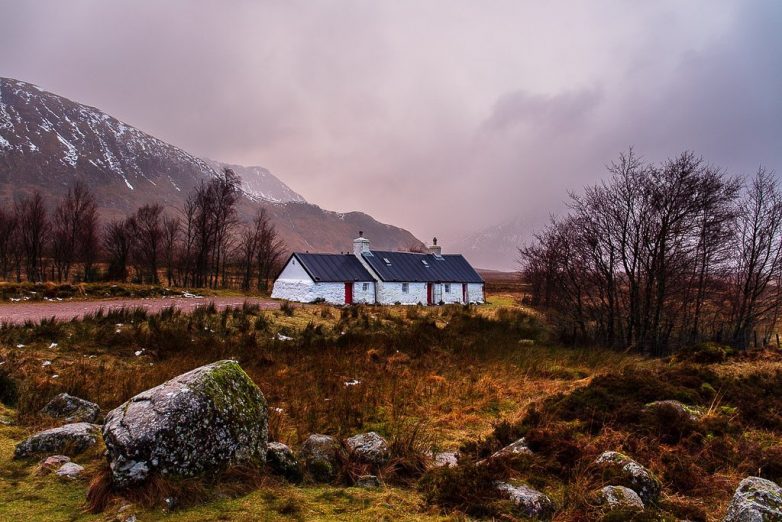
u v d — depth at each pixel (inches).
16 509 195.5
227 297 1590.8
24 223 2352.4
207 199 2378.2
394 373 592.7
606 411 385.7
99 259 2768.2
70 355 549.0
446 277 2085.4
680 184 1050.7
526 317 1238.3
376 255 1983.3
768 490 201.3
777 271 1190.9
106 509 198.1
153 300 1250.6
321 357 656.4
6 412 333.4
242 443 240.2
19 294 1078.4
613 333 1082.7
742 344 1064.2
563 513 222.2
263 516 200.7
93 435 278.8
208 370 246.5
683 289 1126.4
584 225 1174.3
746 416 384.8
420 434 363.6
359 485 253.8
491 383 573.6
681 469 280.2
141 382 440.8
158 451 212.1
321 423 381.1
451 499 231.8
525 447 306.3
